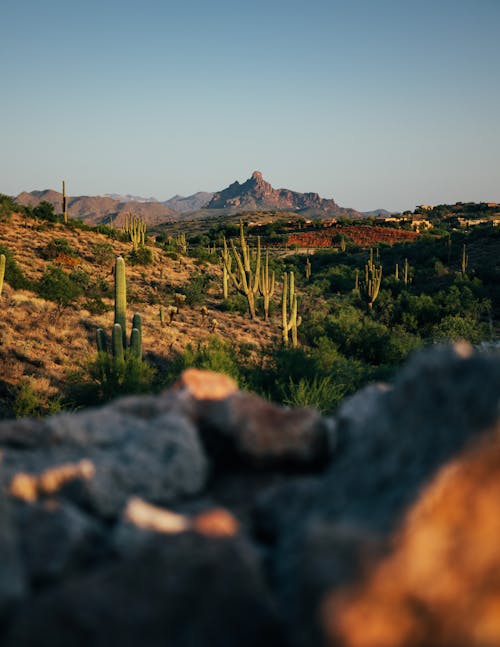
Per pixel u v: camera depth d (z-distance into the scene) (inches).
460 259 2797.7
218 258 2591.0
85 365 599.8
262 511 95.7
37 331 844.6
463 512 66.7
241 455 117.1
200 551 72.4
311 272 2957.7
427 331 1460.4
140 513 83.5
